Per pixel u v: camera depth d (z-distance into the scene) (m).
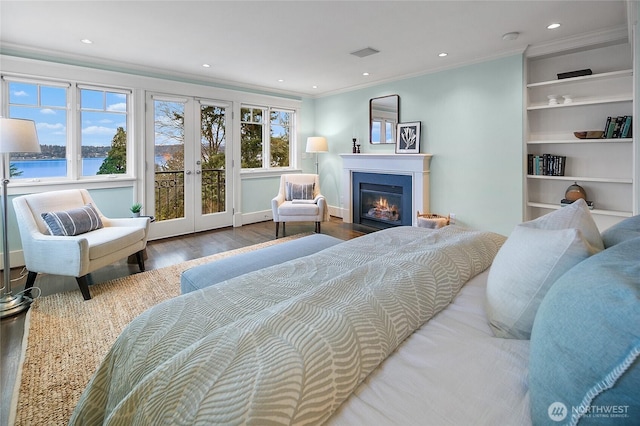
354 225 5.55
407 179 4.88
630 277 0.57
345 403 0.68
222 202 5.33
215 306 1.05
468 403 0.66
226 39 3.35
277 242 4.44
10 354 1.91
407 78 4.84
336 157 6.12
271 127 5.93
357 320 0.83
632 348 0.47
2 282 3.02
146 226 3.34
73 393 1.57
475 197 4.23
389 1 2.58
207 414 0.60
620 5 2.68
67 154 3.83
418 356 0.83
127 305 2.51
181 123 4.75
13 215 3.44
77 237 2.61
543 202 3.98
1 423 1.39
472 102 4.16
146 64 4.21
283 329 0.78
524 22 2.99
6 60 3.35
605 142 3.47
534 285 0.86
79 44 3.46
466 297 1.15
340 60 4.09
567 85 3.68
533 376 0.63
